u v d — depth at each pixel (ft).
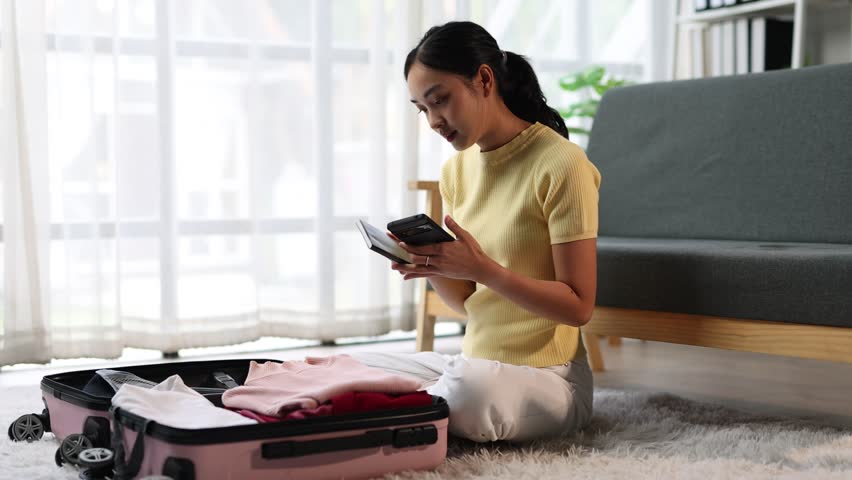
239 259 9.67
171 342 9.36
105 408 4.76
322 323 10.10
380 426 4.41
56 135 8.85
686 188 8.32
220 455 4.04
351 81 10.20
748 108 8.04
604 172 8.98
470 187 5.86
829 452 5.09
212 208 9.57
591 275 5.26
